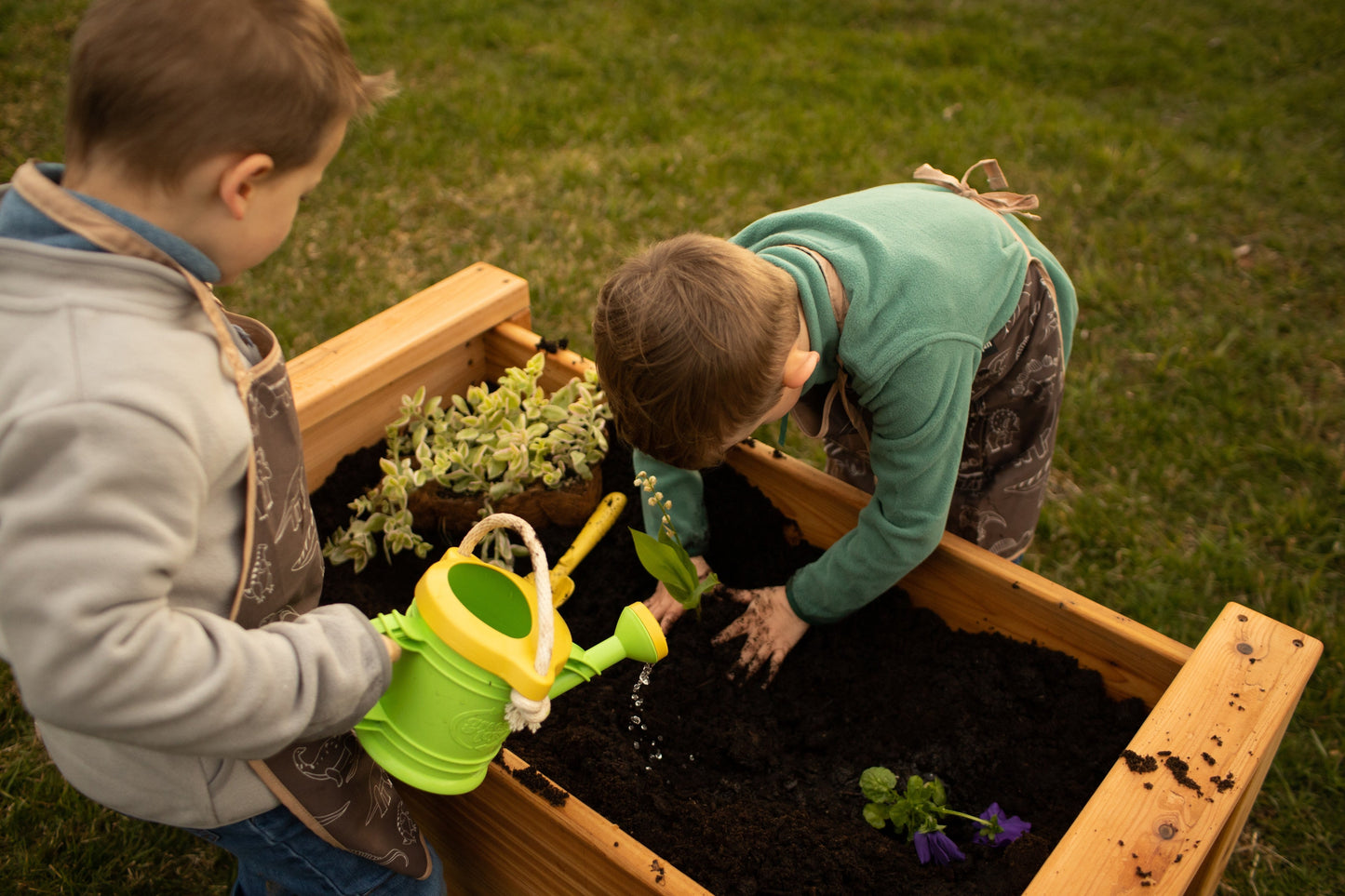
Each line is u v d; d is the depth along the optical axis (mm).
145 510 807
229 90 845
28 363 803
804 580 1710
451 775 1156
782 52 4707
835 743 1690
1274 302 3301
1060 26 4930
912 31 4922
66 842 1849
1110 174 3861
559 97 4293
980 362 1637
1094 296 3303
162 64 826
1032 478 1831
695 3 5082
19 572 769
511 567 1925
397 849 1293
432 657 1090
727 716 1715
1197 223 3637
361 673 978
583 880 1342
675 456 1258
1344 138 4055
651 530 1857
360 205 3639
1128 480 2725
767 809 1564
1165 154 3982
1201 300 3318
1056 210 3689
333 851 1232
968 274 1453
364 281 3291
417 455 1903
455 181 3781
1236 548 2514
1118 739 1601
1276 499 2658
